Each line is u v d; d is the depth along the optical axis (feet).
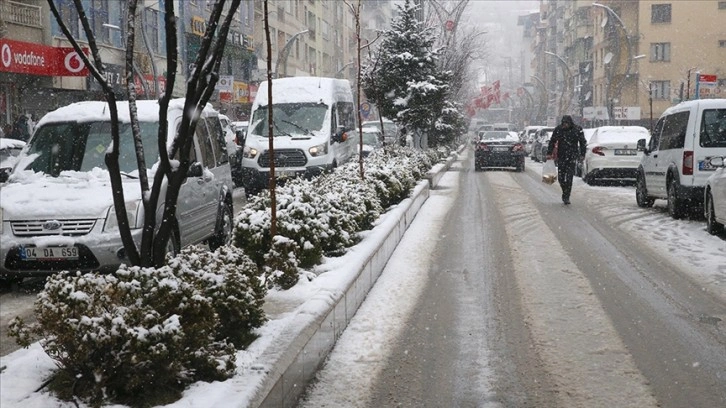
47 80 92.84
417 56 84.48
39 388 13.47
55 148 30.89
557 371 18.22
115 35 105.91
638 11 209.05
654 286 27.84
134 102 16.24
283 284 22.21
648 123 208.64
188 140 15.49
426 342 20.53
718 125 45.03
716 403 16.22
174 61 15.16
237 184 73.00
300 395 16.40
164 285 13.69
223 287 16.05
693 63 206.39
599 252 35.19
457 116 114.32
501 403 16.20
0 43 78.79
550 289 27.22
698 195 45.03
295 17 208.74
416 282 28.25
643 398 16.49
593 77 250.16
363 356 19.26
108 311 13.16
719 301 25.55
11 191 27.84
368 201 34.83
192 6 131.54
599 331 21.71
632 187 74.08
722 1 203.62
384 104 84.02
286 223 24.90
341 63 272.31
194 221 31.86
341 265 25.04
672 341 20.76
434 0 123.95
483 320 22.86
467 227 43.55
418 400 16.34
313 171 61.00
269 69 24.20
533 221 46.52
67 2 95.50
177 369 13.23
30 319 23.59
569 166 56.18
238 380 14.06
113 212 26.84
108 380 13.00
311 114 64.08
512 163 102.58
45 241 26.25
